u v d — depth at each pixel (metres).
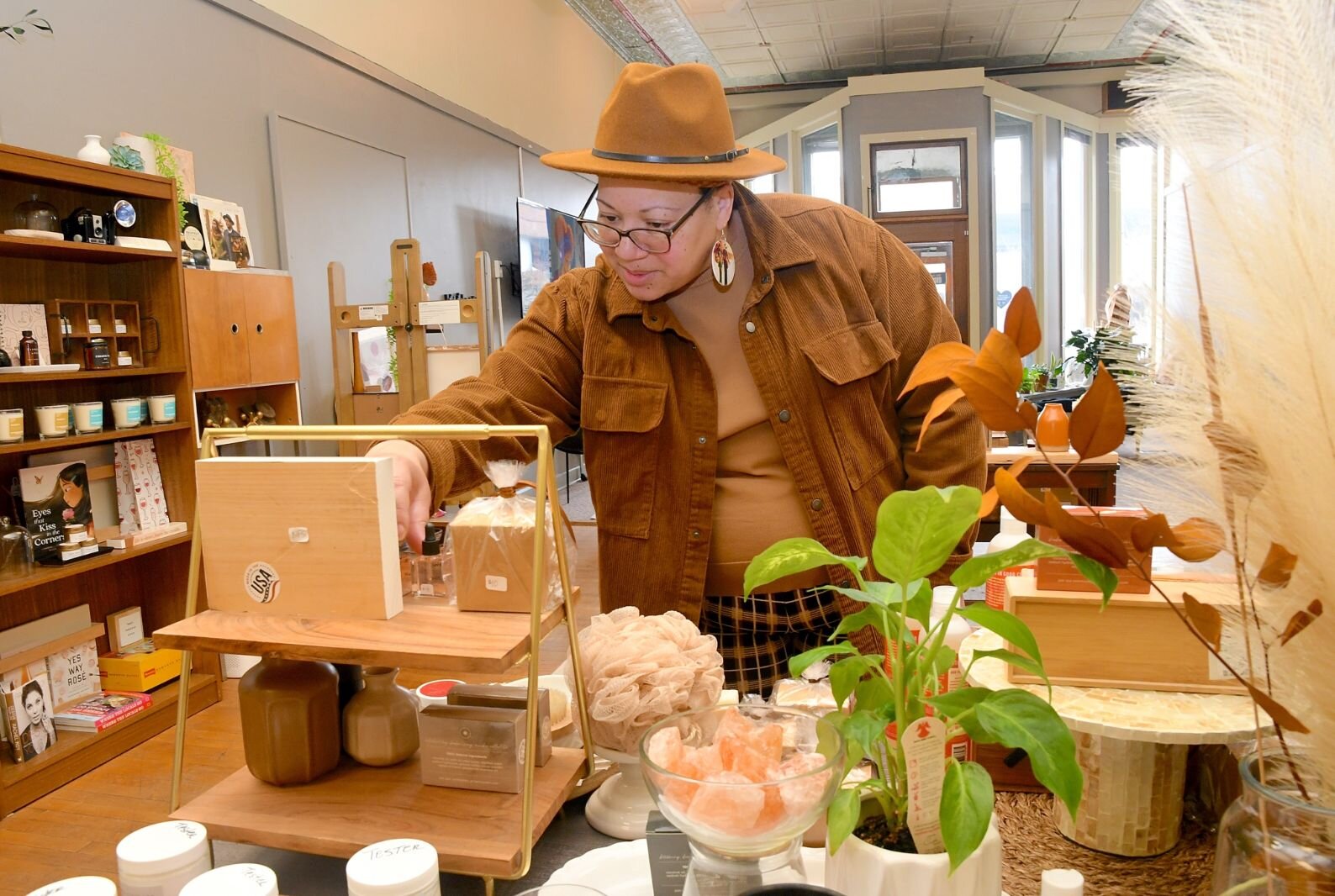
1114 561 0.62
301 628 0.98
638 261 1.30
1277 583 0.56
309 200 4.84
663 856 0.83
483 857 0.90
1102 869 0.95
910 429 1.56
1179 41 0.56
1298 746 0.62
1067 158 10.41
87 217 3.14
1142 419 0.60
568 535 1.13
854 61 10.35
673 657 1.03
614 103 1.25
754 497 1.48
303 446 4.54
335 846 0.94
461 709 1.04
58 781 2.86
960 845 0.59
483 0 7.01
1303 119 0.52
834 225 1.53
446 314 4.65
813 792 0.64
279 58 4.61
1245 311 0.54
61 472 3.20
